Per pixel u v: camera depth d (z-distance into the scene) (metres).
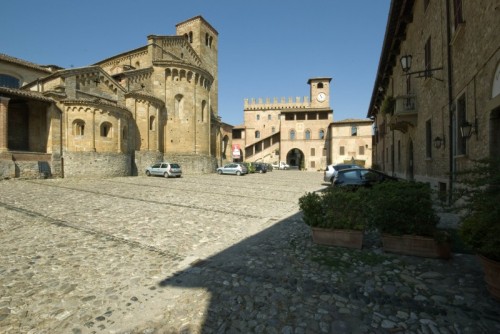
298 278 4.70
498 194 3.93
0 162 20.69
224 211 11.09
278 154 66.94
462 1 8.86
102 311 3.78
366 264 5.18
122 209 11.15
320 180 28.73
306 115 62.72
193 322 3.52
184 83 37.84
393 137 23.00
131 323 3.51
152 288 4.44
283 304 3.91
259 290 4.31
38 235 7.37
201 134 39.69
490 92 6.91
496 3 6.55
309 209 6.55
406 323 3.43
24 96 22.53
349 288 4.31
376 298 4.00
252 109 77.94
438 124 11.29
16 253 6.01
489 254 3.84
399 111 15.34
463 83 8.80
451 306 3.77
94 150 26.47
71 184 20.16
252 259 5.67
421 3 13.69
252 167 42.78
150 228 8.27
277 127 76.81
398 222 5.62
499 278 3.72
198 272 5.05
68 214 9.96
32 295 4.20
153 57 37.97
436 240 5.29
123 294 4.24
